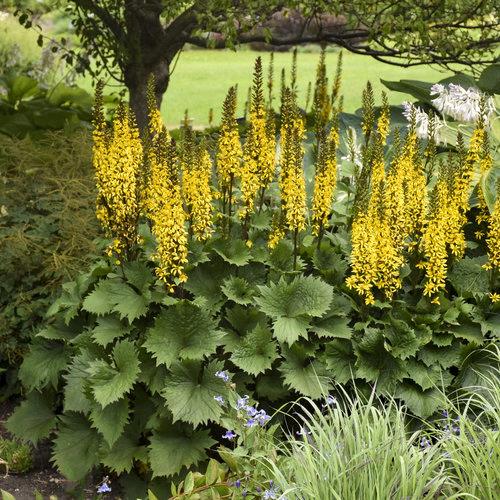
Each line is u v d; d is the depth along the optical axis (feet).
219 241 16.12
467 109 22.29
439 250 15.35
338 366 15.38
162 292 15.30
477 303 16.01
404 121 25.07
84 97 34.37
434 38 27.66
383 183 15.19
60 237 19.49
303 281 15.60
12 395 19.22
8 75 34.91
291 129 16.21
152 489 15.06
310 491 11.21
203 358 14.69
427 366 15.37
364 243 14.96
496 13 27.84
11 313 18.65
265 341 15.23
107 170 14.89
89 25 29.99
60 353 16.55
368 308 15.74
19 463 16.28
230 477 13.08
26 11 31.53
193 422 14.26
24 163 20.94
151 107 15.40
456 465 11.87
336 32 29.86
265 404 15.87
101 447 15.20
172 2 24.81
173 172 14.33
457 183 16.28
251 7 24.12
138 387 15.65
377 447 11.91
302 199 15.42
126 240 15.47
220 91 71.82
